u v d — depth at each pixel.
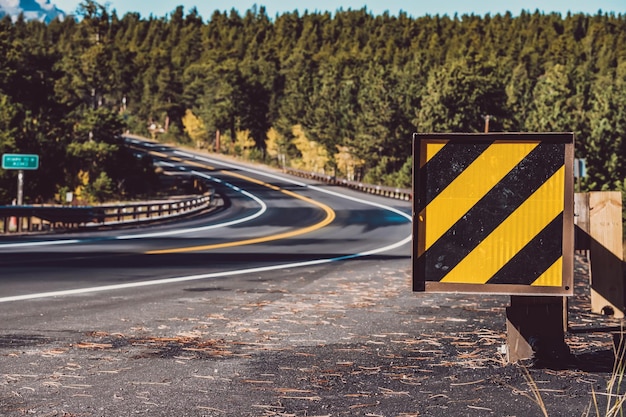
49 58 74.38
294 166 136.25
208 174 95.06
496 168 5.85
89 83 103.12
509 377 5.78
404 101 119.25
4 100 61.16
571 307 9.95
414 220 5.89
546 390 5.36
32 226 29.12
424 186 5.91
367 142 116.94
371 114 118.50
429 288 5.89
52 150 61.53
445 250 5.88
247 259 18.52
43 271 14.73
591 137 89.12
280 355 6.85
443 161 5.89
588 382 5.60
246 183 81.06
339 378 5.85
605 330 6.97
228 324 8.70
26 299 10.75
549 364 6.20
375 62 182.75
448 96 111.50
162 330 8.23
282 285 13.05
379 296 11.57
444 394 5.29
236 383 5.68
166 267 16.06
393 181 104.00
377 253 21.23
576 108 114.56
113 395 5.29
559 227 5.80
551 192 5.80
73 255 18.48
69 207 30.09
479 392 5.33
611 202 7.50
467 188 5.86
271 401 5.12
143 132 193.12
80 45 120.56
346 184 79.44
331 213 45.28
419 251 5.91
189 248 21.64
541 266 5.81
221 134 166.75
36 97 71.88
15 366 6.27
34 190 59.00
